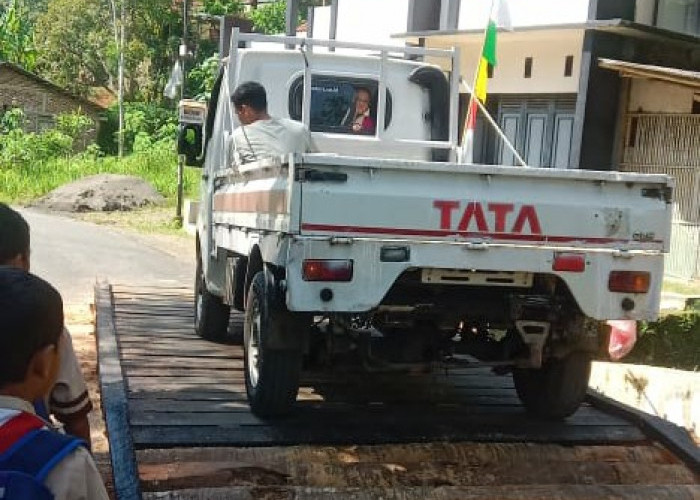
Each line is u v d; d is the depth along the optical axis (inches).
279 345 183.5
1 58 1534.2
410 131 282.0
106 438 191.8
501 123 628.7
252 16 1441.9
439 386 241.1
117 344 253.3
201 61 1642.5
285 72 270.8
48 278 517.3
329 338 191.6
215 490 156.9
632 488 176.9
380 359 193.5
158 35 1684.3
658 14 561.9
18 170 1153.4
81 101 1551.4
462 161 284.0
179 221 847.1
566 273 182.4
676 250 511.5
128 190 999.6
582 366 203.0
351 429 190.2
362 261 172.9
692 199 506.0
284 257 174.9
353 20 745.0
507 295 193.2
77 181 1027.3
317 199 170.7
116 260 606.5
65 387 115.7
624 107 544.1
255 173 210.4
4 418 73.4
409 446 182.5
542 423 207.8
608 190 186.4
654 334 386.0
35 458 71.2
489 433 195.0
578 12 546.6
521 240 181.0
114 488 152.8
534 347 193.8
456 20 635.5
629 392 285.7
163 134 1453.0
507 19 328.8
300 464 170.9
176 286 405.7
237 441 177.0
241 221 224.7
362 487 167.3
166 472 162.4
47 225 797.2
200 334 279.7
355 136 273.1
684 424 264.5
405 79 281.4
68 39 1707.7
